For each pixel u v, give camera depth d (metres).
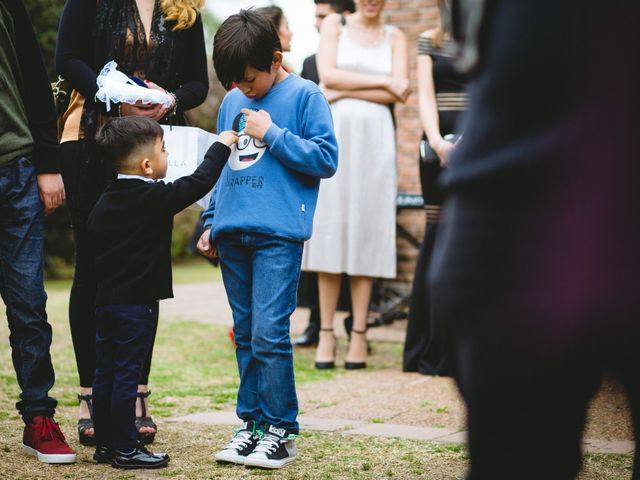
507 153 1.01
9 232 2.87
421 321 4.86
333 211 4.87
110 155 2.76
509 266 1.00
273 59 2.83
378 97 4.91
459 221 1.05
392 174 4.95
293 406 2.81
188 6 3.21
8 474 2.65
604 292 0.97
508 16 1.02
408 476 2.65
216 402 3.98
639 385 1.07
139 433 3.07
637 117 0.97
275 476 2.65
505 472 1.06
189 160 2.91
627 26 0.98
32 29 2.92
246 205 2.81
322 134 2.84
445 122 4.61
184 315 7.76
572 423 1.11
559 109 1.01
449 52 1.19
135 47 3.14
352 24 5.04
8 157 2.84
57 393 4.10
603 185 0.98
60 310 7.77
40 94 2.94
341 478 2.63
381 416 3.66
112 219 2.73
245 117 2.81
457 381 1.10
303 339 5.87
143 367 3.11
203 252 3.04
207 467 2.77
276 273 2.77
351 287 5.05
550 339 0.99
